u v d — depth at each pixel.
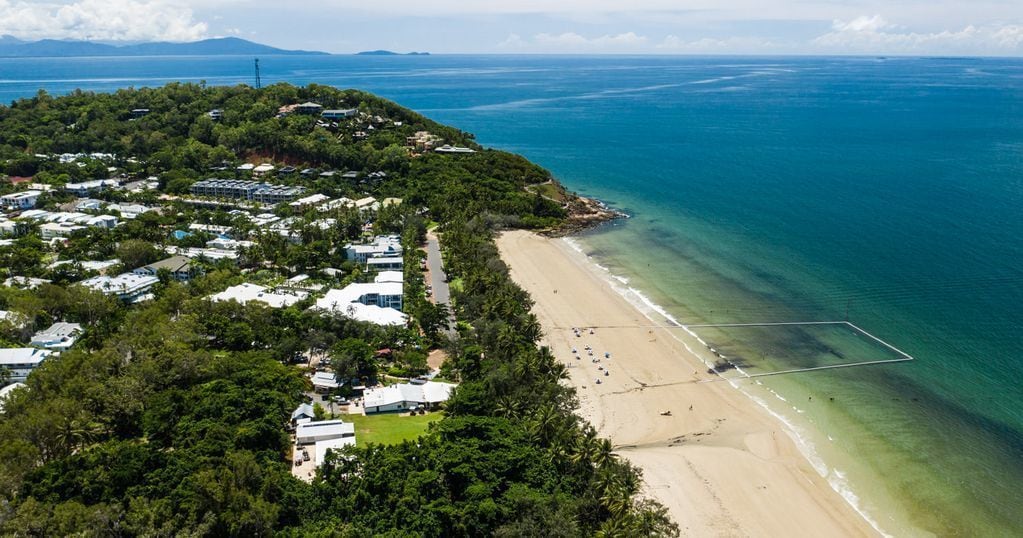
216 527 88.31
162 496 92.62
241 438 104.81
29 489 91.12
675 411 133.50
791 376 146.25
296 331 151.75
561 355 154.88
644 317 175.62
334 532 89.62
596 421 129.00
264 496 94.19
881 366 149.25
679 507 105.44
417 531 91.25
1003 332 162.38
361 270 197.00
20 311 153.12
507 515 94.31
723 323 171.75
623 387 142.00
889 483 112.62
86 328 153.38
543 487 100.88
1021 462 117.12
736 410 133.88
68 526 82.88
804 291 189.88
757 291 191.25
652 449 120.94
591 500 97.88
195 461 97.31
